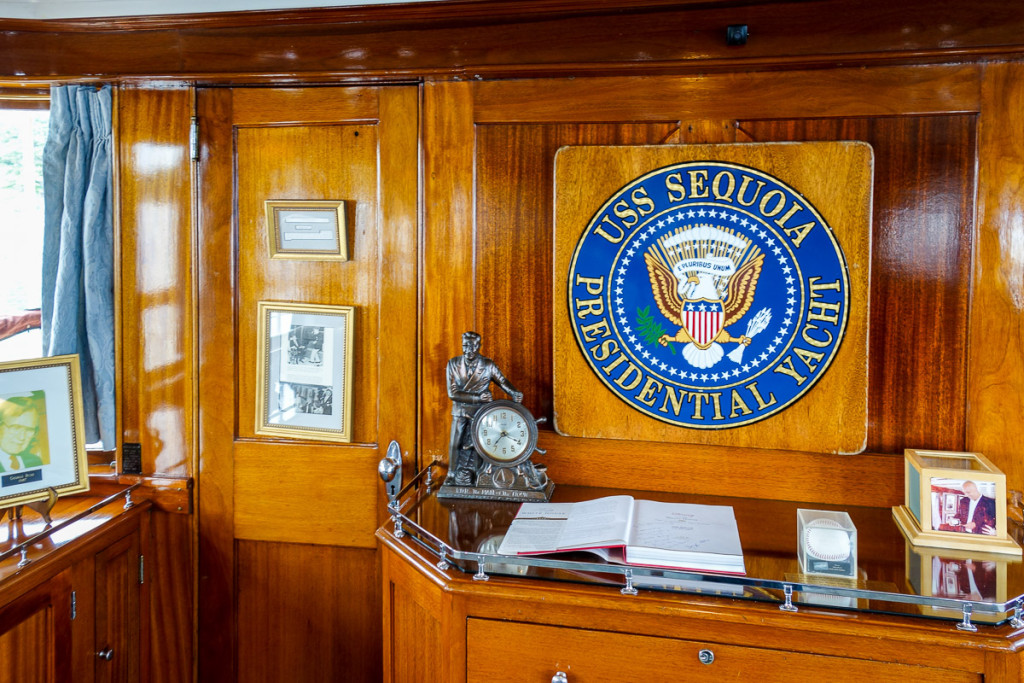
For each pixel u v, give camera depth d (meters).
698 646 1.58
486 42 2.17
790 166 2.01
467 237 2.21
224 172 2.32
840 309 2.00
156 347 2.37
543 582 1.65
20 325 2.47
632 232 2.11
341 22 2.22
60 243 2.35
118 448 2.40
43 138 2.45
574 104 2.13
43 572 1.86
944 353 1.97
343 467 2.31
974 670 1.45
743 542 1.76
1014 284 1.91
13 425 1.96
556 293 2.16
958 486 1.72
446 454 2.27
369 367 2.30
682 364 2.10
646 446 2.14
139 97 2.33
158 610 2.41
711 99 2.06
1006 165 1.90
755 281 2.05
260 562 2.38
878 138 1.97
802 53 2.00
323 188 2.29
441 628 1.71
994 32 1.89
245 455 2.35
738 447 2.09
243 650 2.40
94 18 2.28
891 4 1.94
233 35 2.29
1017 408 1.93
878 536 1.80
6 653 1.78
